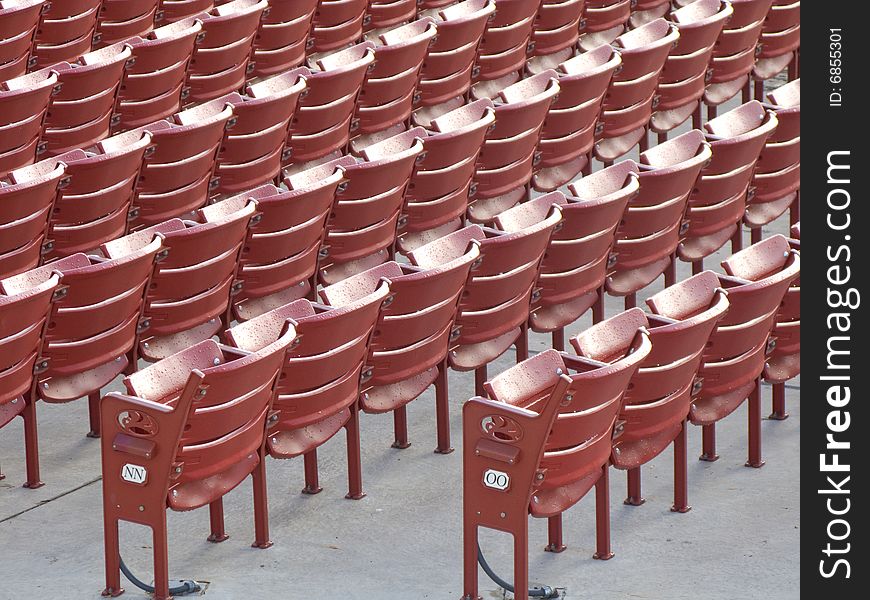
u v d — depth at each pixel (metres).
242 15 21.84
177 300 14.52
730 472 13.87
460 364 14.45
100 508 13.12
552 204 15.27
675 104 22.19
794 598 11.55
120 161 16.14
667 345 12.17
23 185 14.92
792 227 15.84
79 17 22.83
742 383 13.52
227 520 12.84
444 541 12.53
